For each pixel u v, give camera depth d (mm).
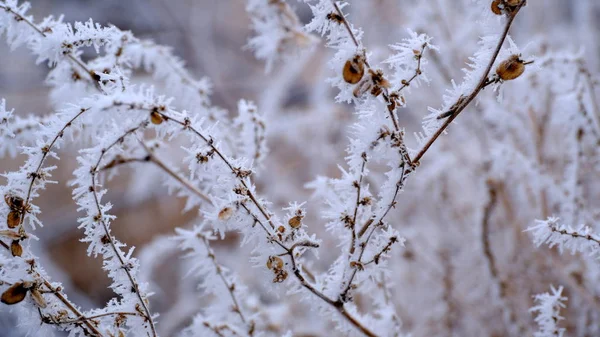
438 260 652
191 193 477
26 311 414
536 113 545
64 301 415
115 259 415
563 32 974
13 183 411
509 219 560
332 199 453
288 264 417
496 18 400
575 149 497
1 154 447
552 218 415
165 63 484
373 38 913
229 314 456
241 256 817
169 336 812
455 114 407
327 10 402
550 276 549
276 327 515
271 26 491
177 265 1006
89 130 451
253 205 414
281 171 880
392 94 404
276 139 935
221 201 412
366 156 408
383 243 421
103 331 421
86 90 455
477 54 403
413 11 718
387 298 460
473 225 620
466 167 663
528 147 574
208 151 410
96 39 434
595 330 504
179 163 744
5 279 409
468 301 617
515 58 400
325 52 910
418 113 778
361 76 399
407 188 707
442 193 688
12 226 409
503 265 576
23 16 431
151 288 969
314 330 568
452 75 626
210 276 454
